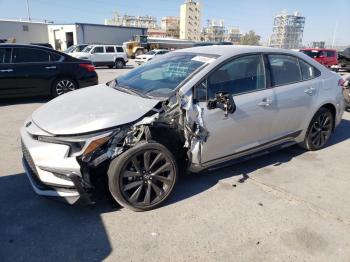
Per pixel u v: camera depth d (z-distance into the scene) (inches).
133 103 127.7
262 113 150.5
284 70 164.7
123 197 119.1
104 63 948.6
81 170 110.6
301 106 169.6
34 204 129.2
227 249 105.4
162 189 128.1
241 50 151.3
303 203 133.7
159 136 133.4
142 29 1909.4
